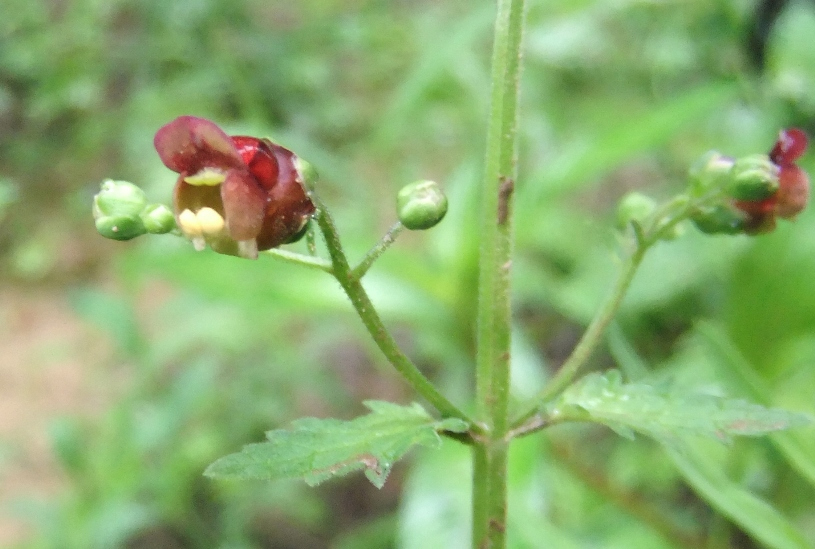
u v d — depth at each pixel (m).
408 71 0.32
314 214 0.09
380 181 0.30
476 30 0.18
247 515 0.21
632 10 0.24
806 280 0.14
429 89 0.22
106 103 0.35
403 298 0.15
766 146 0.19
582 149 0.15
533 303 0.23
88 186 0.34
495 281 0.10
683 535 0.15
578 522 0.16
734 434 0.10
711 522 0.17
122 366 0.28
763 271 0.15
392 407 0.10
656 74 0.25
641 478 0.18
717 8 0.20
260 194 0.09
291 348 0.24
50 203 0.35
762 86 0.19
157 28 0.31
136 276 0.19
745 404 0.10
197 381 0.19
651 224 0.11
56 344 0.29
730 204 0.11
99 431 0.20
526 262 0.21
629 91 0.28
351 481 0.23
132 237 0.10
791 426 0.10
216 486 0.21
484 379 0.10
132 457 0.18
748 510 0.12
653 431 0.10
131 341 0.21
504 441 0.10
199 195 0.09
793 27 0.19
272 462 0.09
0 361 0.29
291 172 0.09
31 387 0.27
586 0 0.23
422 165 0.30
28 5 0.35
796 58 0.19
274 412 0.23
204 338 0.23
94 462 0.19
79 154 0.35
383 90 0.34
